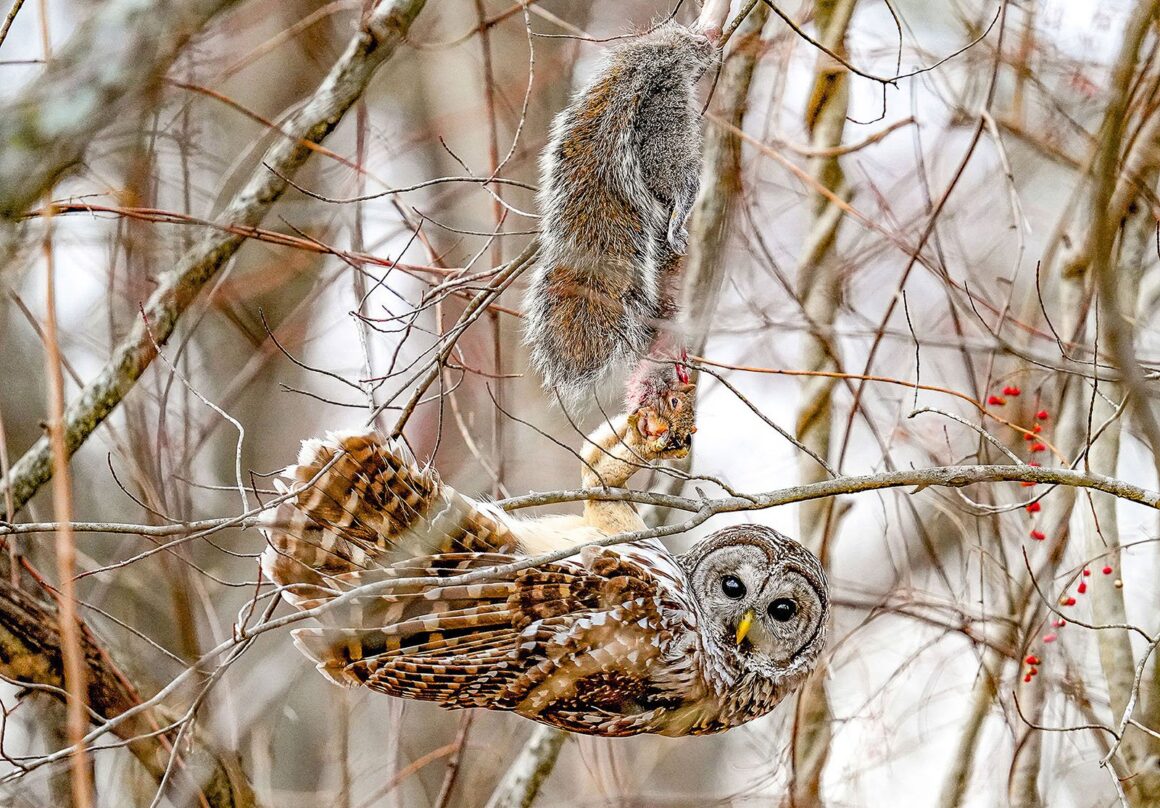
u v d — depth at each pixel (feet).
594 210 28.17
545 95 46.80
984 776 38.11
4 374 44.98
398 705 37.37
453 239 44.24
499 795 37.11
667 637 31.78
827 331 30.76
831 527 40.16
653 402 30.96
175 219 30.09
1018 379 37.63
